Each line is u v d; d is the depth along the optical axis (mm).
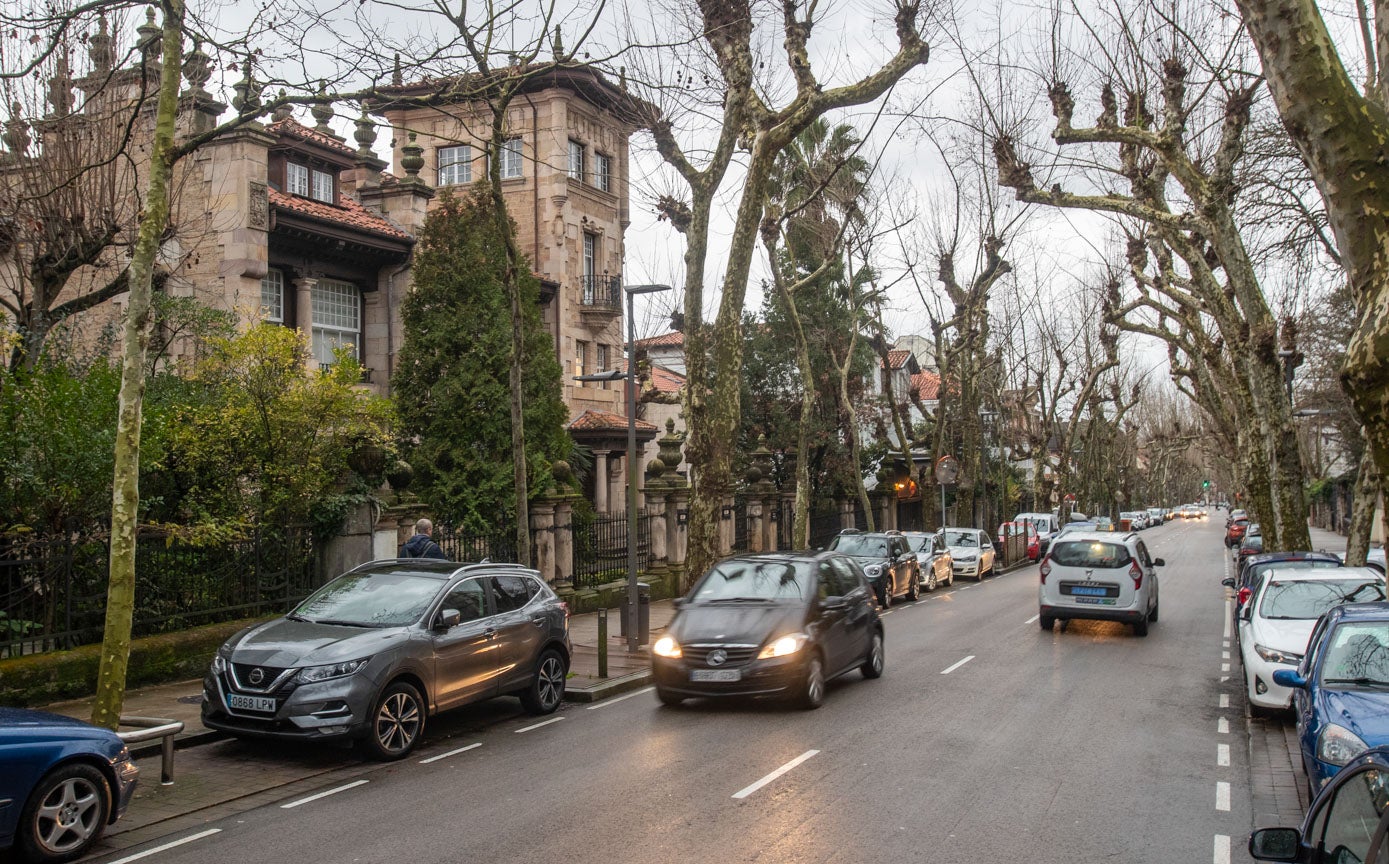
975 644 17984
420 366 22641
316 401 15008
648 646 16438
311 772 9375
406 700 10031
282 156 24188
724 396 16281
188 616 13156
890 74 15758
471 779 9102
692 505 16422
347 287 25656
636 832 7418
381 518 15555
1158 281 24234
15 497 11680
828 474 38688
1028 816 7836
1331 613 9062
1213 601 26422
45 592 11664
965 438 39406
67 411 11656
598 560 22938
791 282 28578
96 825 7102
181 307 17062
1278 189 18031
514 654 11547
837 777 8969
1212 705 12469
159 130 9125
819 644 12422
